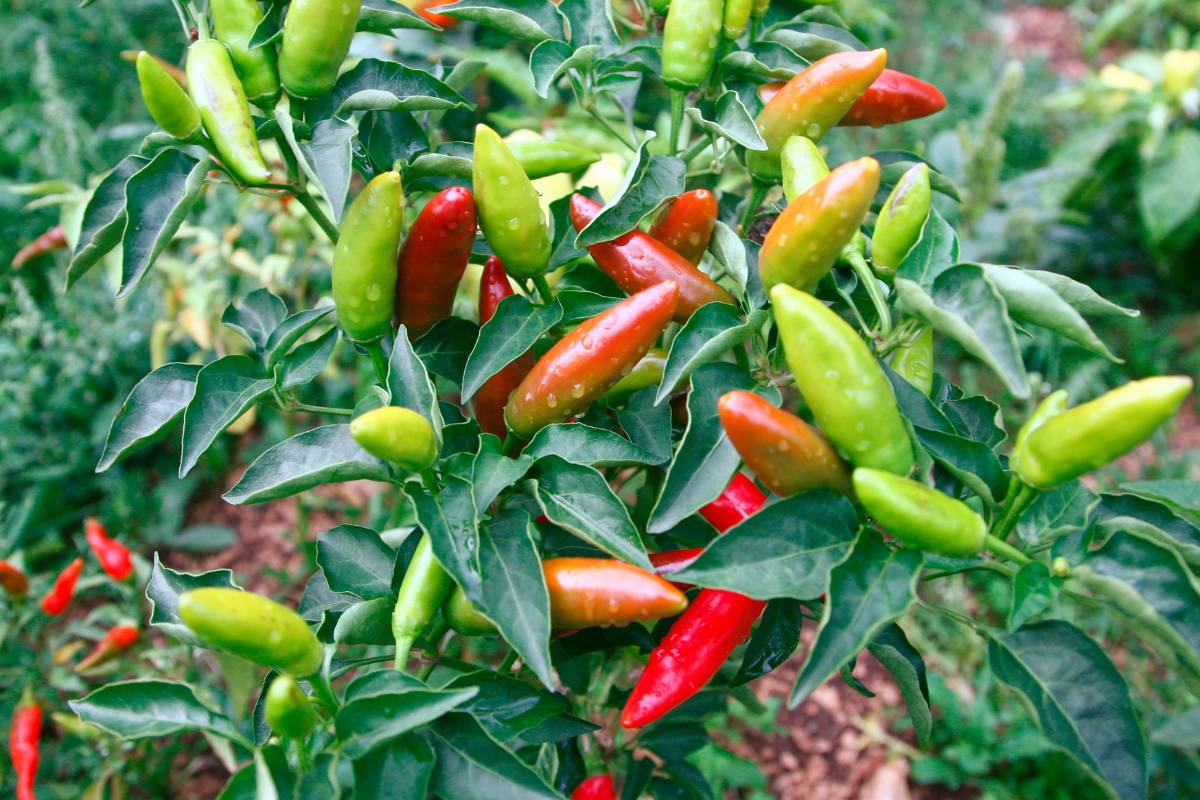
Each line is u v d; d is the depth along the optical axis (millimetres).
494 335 408
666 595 379
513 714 411
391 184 381
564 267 482
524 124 702
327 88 407
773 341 427
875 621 352
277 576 860
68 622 856
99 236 406
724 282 520
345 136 401
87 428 945
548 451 400
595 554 423
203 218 916
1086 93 1224
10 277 1036
